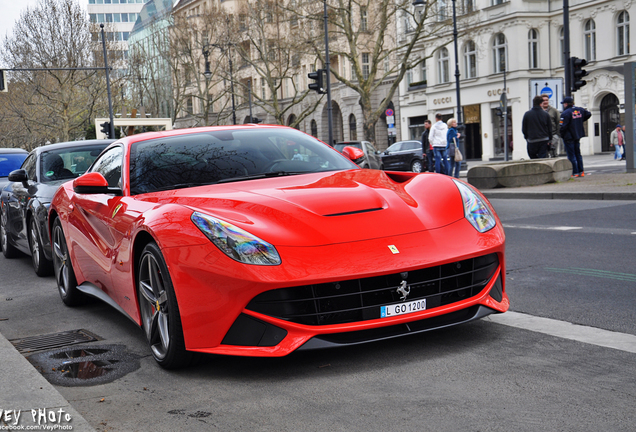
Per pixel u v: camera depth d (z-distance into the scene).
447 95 41.50
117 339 4.09
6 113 50.69
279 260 3.00
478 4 38.44
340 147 20.66
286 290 2.99
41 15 44.97
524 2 36.22
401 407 2.60
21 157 10.84
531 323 3.73
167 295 3.22
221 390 2.98
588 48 35.25
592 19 34.81
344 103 49.16
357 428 2.43
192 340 3.14
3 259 8.48
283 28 39.38
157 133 4.74
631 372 2.84
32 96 47.03
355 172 4.15
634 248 6.05
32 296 5.80
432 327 3.18
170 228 3.25
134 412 2.78
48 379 3.32
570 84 16.33
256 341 3.02
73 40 45.12
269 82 39.03
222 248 3.05
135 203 3.87
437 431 2.35
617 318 3.76
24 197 7.16
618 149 26.58
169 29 50.06
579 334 3.47
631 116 15.12
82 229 4.69
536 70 36.88
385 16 30.30
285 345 2.99
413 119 45.22
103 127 30.77
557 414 2.43
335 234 3.15
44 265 6.74
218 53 48.97
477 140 41.19
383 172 4.29
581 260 5.68
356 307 3.08
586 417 2.38
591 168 20.09
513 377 2.86
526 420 2.39
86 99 47.50
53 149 7.66
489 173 13.98
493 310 3.41
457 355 3.22
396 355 3.28
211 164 4.22
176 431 2.54
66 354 3.80
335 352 3.39
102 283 4.43
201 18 45.88
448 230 3.33
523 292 4.59
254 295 2.96
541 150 14.75
